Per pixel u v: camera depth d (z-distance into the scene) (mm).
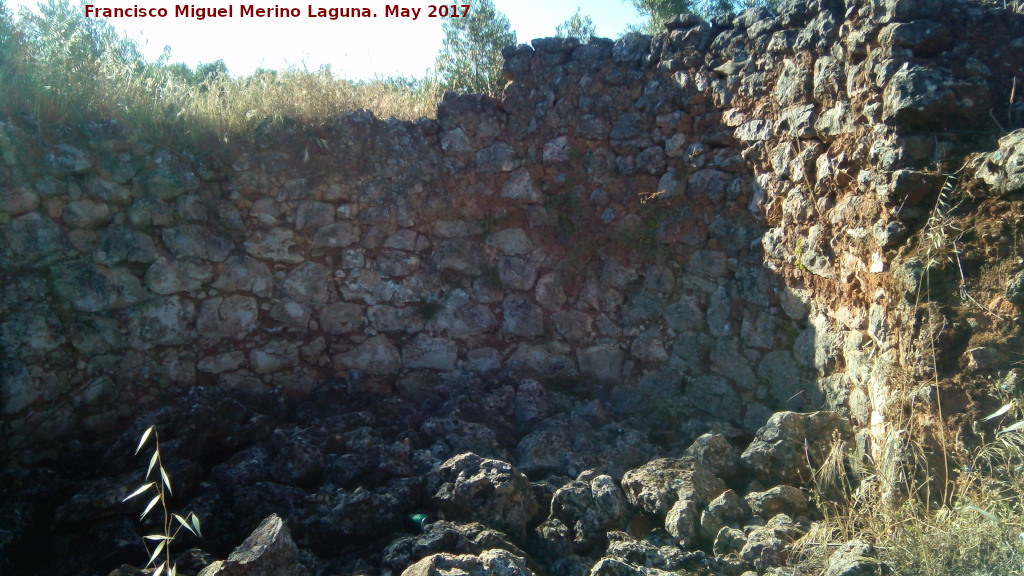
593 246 5461
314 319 5445
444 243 5605
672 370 5164
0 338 4430
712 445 4066
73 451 4629
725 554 3389
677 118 5160
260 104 5410
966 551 2793
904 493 3309
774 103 4691
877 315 3820
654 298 5262
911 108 3791
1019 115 3730
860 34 4141
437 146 5602
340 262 5469
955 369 3387
